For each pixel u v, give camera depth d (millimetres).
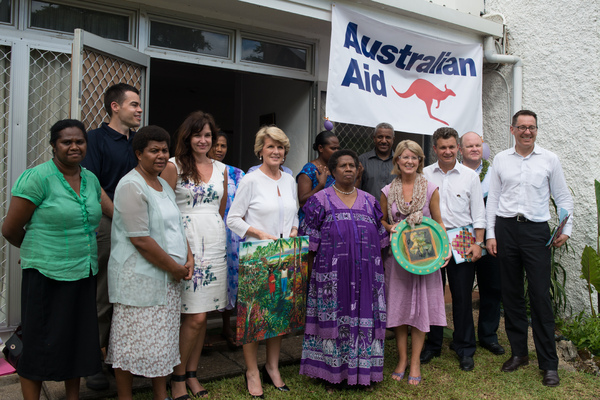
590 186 4664
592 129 4648
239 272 2848
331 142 3865
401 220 3395
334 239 3057
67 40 3596
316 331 3111
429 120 4766
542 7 5066
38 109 3535
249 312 2869
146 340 2490
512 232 3561
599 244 4379
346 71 4203
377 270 3127
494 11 5582
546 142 5055
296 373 3391
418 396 3100
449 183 3705
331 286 3020
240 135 6215
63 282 2389
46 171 2367
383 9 4492
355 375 2994
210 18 4207
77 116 3014
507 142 5387
